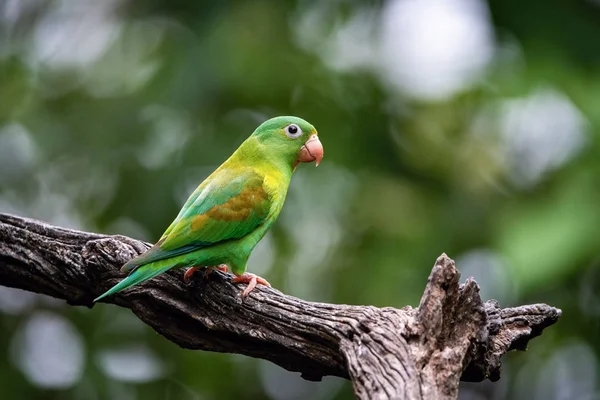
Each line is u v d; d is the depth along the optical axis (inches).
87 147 549.0
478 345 273.1
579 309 507.2
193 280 318.3
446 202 548.7
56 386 506.9
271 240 539.8
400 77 573.9
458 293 269.6
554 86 517.3
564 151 507.5
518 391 537.6
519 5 539.8
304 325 293.1
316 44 573.9
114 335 525.3
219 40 538.3
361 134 556.7
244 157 360.8
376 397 253.8
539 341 522.3
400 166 560.4
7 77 585.3
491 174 547.8
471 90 553.9
